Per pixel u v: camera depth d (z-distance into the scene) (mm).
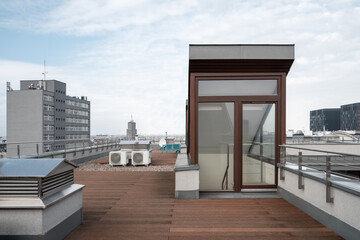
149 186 7379
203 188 6414
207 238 3672
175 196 5879
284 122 6191
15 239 3107
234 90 6266
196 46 6070
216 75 6223
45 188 3225
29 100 107938
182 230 3969
